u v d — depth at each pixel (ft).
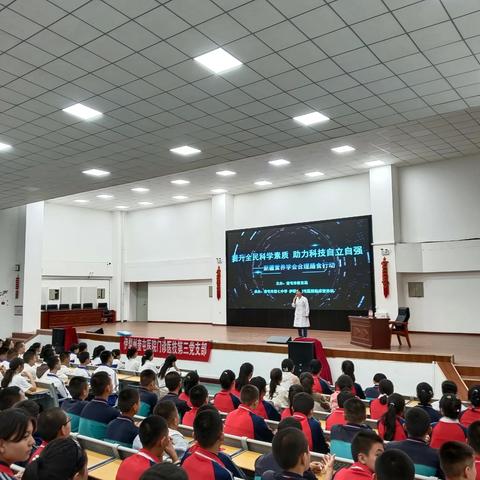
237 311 50.88
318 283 45.70
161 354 35.40
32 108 20.20
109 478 9.11
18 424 6.16
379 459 5.92
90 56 15.81
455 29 14.58
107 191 51.57
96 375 12.55
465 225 39.81
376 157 39.55
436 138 34.68
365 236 43.39
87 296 60.34
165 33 14.47
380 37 14.97
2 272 48.83
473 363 25.67
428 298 41.55
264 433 11.77
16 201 41.16
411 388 26.37
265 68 16.92
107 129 22.94
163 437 7.90
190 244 57.98
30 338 44.98
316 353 28.27
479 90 19.34
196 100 19.65
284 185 49.78
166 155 27.63
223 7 13.17
